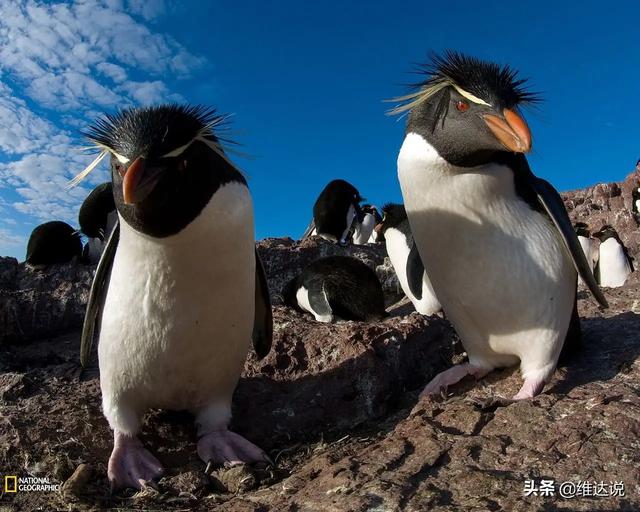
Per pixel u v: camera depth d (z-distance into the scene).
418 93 0.66
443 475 0.49
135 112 0.56
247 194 0.60
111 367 0.61
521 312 0.63
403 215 1.56
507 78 0.64
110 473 0.59
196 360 0.61
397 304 1.64
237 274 0.59
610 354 0.72
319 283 1.34
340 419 0.73
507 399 0.62
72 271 1.21
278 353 0.81
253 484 0.58
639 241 2.29
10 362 0.94
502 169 0.62
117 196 0.55
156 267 0.56
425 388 0.71
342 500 0.46
